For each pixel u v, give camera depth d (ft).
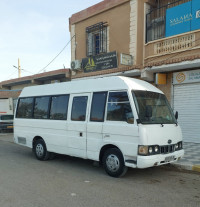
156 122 18.47
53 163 24.76
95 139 20.20
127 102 18.25
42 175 19.98
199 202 14.21
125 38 41.34
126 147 17.76
